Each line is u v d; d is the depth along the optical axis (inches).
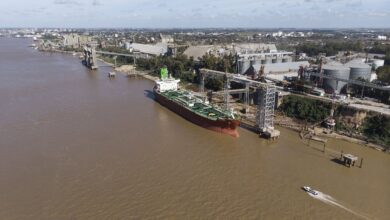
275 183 3078.2
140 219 2524.6
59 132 4318.4
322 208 2706.7
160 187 2967.5
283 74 7145.7
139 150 3772.1
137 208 2659.9
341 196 2883.9
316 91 5620.1
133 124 4751.5
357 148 3944.4
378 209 2709.2
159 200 2775.6
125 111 5447.8
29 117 4970.5
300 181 3122.5
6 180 3061.0
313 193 2901.1
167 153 3708.2
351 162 3427.7
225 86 5994.1
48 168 3297.2
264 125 4303.6
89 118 4980.3
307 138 4234.7
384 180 3179.1
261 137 4274.1
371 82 6156.5
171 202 2748.5
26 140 4020.7
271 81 6412.4
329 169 3385.8
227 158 3607.3
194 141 4111.7
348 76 6156.5
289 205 2736.2
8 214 2571.4
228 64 7731.3
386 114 4320.9
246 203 2755.9
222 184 3046.3
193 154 3693.4
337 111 4788.4
